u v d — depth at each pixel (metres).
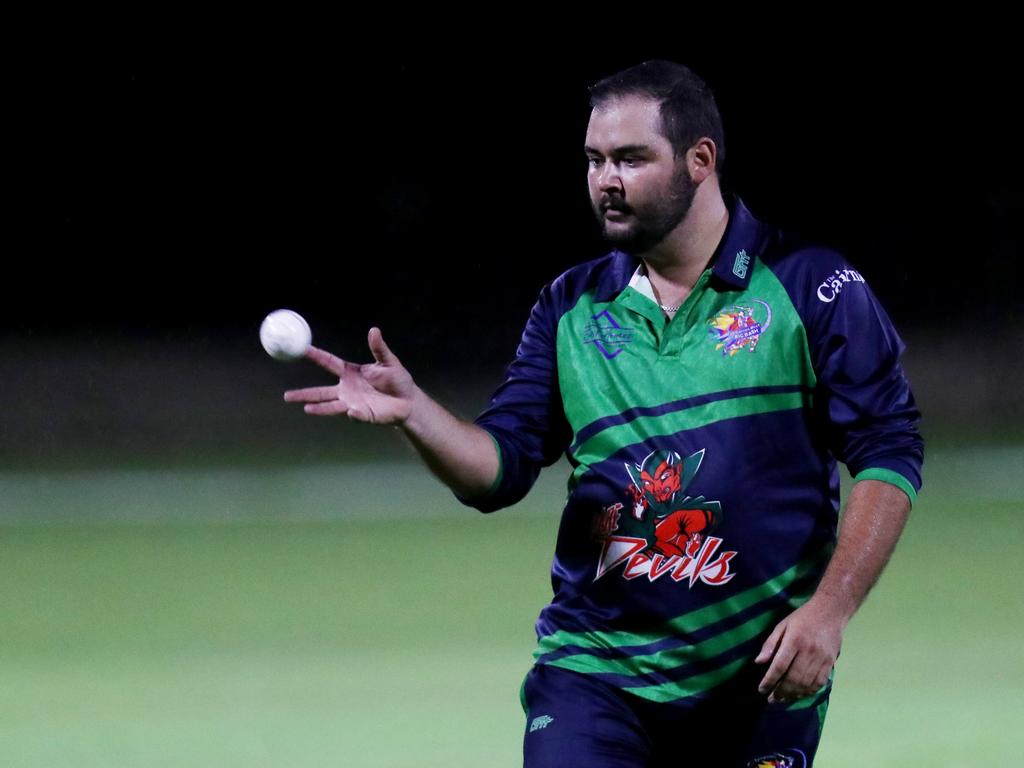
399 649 33.59
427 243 90.25
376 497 59.16
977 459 64.38
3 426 78.25
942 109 87.94
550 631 15.17
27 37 89.00
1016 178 86.94
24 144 89.00
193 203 89.88
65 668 32.50
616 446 14.83
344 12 90.25
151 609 38.97
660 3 89.75
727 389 14.64
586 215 90.06
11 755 25.58
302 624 36.69
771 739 14.73
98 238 88.69
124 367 85.69
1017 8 86.94
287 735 26.56
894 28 88.31
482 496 15.15
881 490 14.20
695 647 14.59
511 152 90.00
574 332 15.28
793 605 14.67
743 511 14.50
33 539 51.19
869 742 25.48
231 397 82.88
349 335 89.56
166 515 55.81
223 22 90.25
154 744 26.11
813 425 14.77
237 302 89.62
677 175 14.72
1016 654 31.97
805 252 14.89
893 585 39.91
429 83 90.50
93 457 71.06
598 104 14.88
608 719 14.56
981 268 86.56
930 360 84.44
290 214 90.12
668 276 15.12
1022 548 45.22
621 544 14.72
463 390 83.81
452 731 26.55
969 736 25.78
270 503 58.19
